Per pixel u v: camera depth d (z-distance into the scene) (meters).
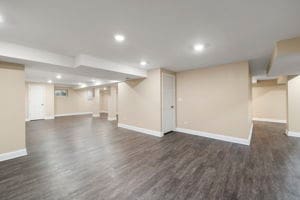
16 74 3.05
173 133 4.93
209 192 1.92
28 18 1.77
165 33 2.19
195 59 3.59
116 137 4.55
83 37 2.33
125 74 4.41
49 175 2.34
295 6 1.54
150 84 4.85
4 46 2.49
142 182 2.15
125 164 2.72
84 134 4.94
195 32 2.16
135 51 3.01
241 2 1.49
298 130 4.58
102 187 2.03
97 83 7.78
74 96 10.71
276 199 1.77
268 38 2.36
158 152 3.30
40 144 3.91
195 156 3.08
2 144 2.90
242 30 2.10
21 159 2.95
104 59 3.58
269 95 7.24
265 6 1.55
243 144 3.80
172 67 4.49
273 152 3.27
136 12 1.67
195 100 4.73
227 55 3.25
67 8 1.58
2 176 2.31
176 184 2.10
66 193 1.89
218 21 1.86
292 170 2.47
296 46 2.31
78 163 2.77
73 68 3.51
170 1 1.47
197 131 4.70
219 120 4.22
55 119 8.41
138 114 5.31
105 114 10.97
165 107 4.80
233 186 2.04
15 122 3.04
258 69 4.81
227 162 2.79
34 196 1.84
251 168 2.54
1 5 1.51
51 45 2.67
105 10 1.62
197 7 1.57
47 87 8.58
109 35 2.26
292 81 4.68
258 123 6.75
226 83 4.07
